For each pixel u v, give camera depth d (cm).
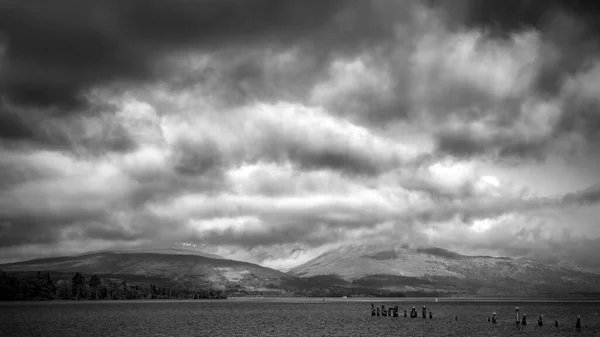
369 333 18625
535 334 17862
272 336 17975
